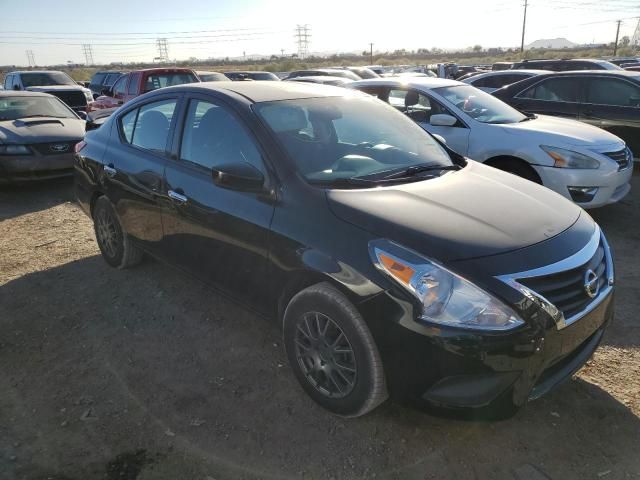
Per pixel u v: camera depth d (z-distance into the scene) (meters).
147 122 3.88
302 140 3.03
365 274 2.32
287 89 3.56
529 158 5.59
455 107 6.28
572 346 2.38
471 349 2.13
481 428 2.57
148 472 2.33
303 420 2.65
